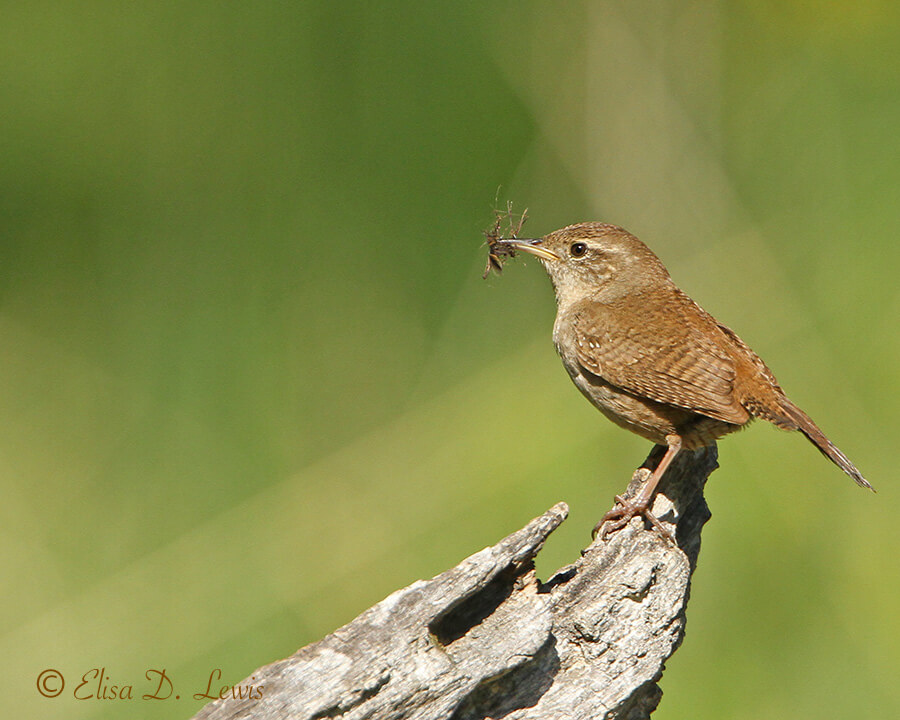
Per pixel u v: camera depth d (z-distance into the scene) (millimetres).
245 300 13180
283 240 13617
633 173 13984
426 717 6324
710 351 8812
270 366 12688
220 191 13844
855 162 13984
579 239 10008
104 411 12102
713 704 9789
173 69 14398
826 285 13094
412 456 11828
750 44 14641
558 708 6723
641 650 6922
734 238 13672
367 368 12617
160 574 10672
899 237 13289
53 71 14461
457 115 14047
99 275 13531
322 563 10859
